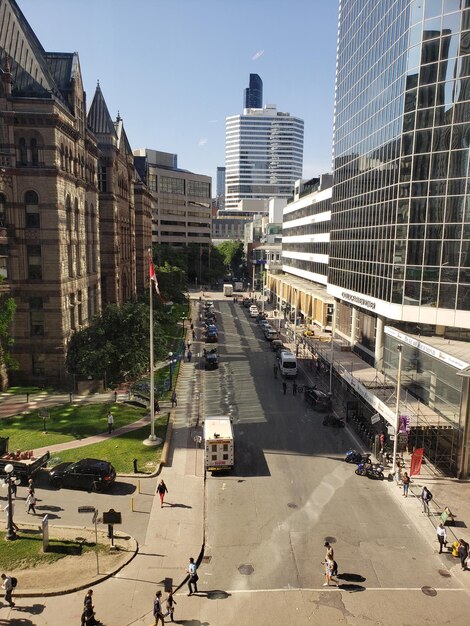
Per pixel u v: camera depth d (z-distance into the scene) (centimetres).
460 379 2959
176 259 12425
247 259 17700
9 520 2214
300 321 8525
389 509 2633
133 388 4478
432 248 3903
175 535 2323
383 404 3325
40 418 3697
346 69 5803
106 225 6362
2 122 4122
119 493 2678
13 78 4169
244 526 2439
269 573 2098
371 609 1898
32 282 4359
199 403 4350
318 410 4191
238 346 6856
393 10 4275
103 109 6362
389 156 4334
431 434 3316
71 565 2066
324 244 7781
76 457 3053
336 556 2223
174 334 7300
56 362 4469
